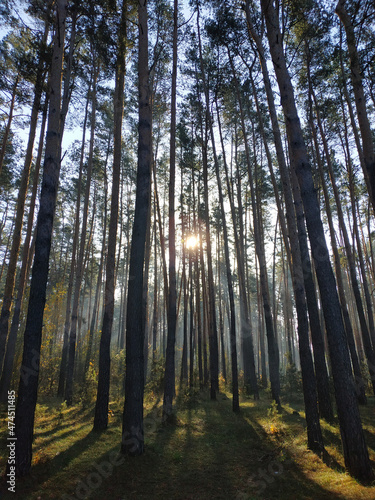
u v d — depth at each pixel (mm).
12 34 13414
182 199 20891
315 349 10492
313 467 6320
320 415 10242
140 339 7500
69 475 5965
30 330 6238
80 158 19516
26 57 10922
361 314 14336
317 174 17453
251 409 12633
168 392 10328
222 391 20391
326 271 6625
